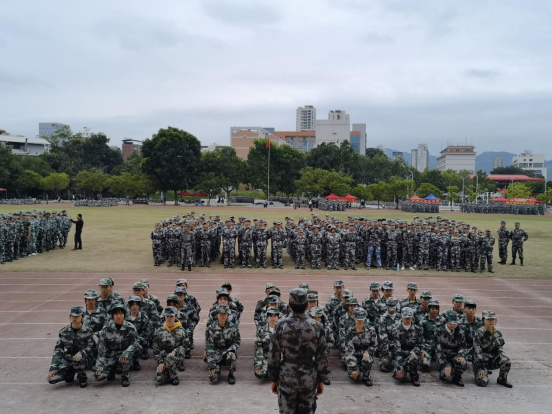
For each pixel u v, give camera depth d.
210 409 6.88
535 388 7.84
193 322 9.61
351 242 19.30
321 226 21.30
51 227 23.61
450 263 19.70
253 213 53.06
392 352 8.50
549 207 81.31
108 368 7.80
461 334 8.15
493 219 48.59
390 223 19.81
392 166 108.25
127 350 7.74
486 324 7.94
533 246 27.64
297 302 5.25
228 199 78.25
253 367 8.77
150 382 7.95
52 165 93.88
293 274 18.05
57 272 17.86
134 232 32.00
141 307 9.16
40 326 11.02
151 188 72.19
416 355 8.03
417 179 107.06
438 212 61.25
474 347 8.08
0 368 8.43
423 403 7.20
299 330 5.20
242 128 140.38
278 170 81.19
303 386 5.16
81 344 7.79
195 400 7.21
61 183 80.88
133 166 103.56
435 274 18.48
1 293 14.39
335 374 8.48
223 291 8.42
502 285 16.59
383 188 70.62
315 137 199.12
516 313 12.80
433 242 19.77
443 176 115.44
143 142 72.94
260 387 7.78
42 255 22.00
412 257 19.72
